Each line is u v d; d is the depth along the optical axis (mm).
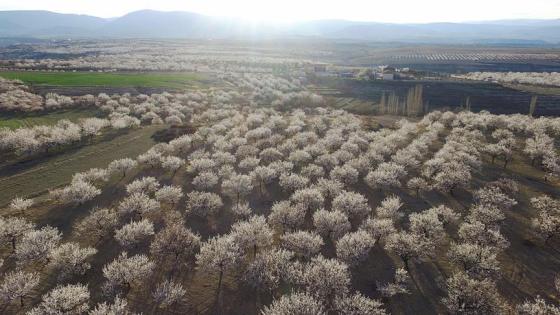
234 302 30844
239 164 61406
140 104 112688
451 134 81250
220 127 84562
